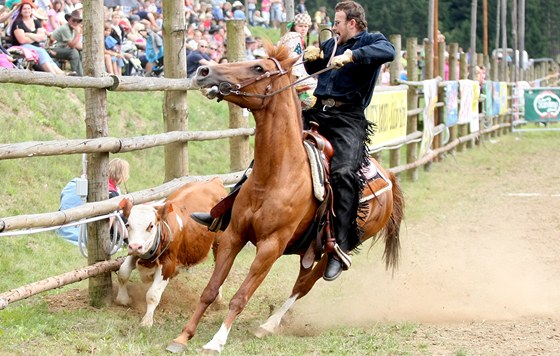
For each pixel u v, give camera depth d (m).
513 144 28.06
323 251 7.71
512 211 15.50
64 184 12.32
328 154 7.65
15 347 6.47
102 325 7.43
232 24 11.80
